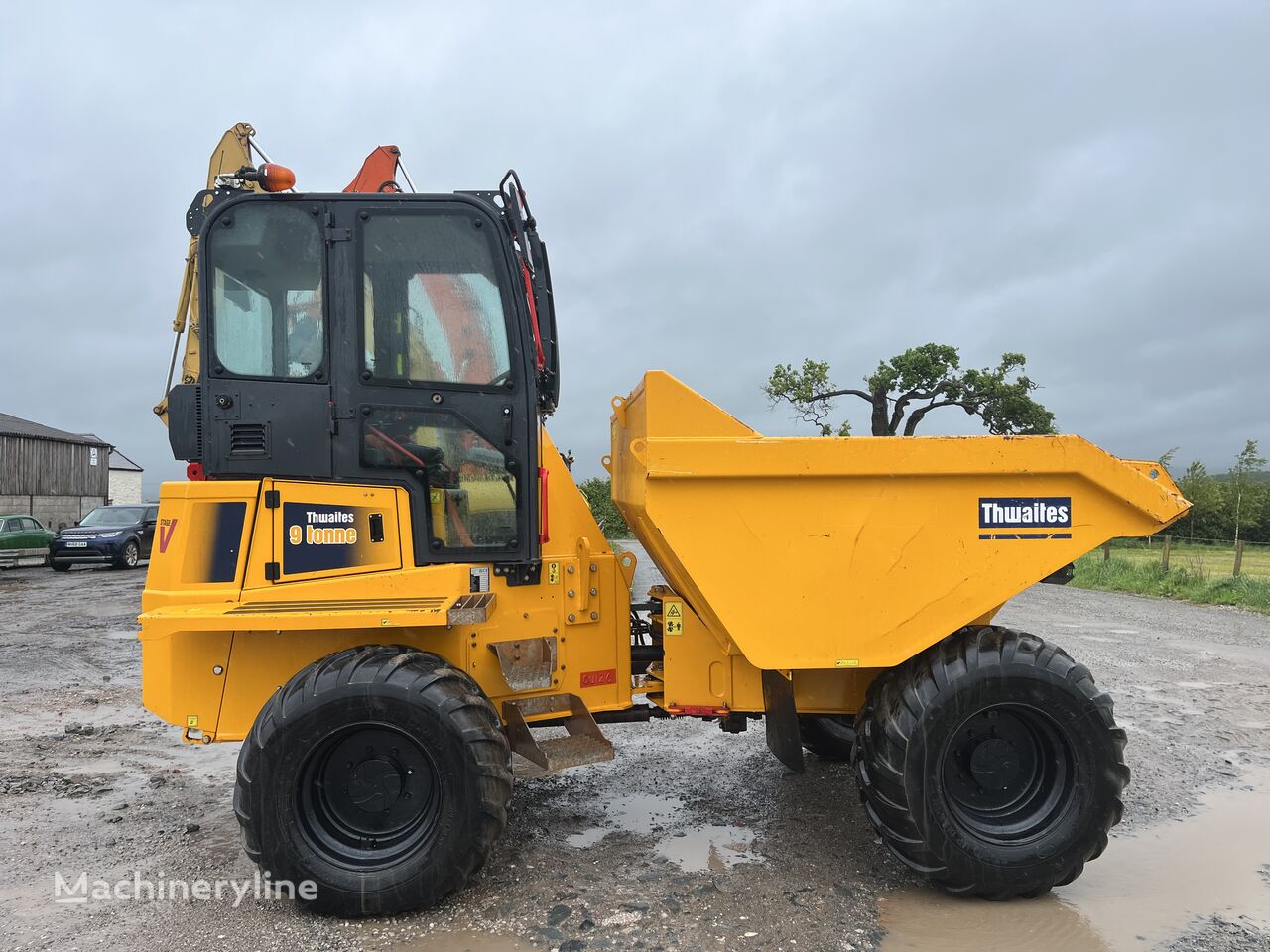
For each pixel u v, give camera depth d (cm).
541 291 367
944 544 321
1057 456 317
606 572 375
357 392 334
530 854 355
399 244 339
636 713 387
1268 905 312
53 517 2805
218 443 330
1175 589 1368
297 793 299
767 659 322
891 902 312
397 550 336
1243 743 512
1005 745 324
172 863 350
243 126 446
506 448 346
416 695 296
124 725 567
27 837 378
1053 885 311
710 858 351
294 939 286
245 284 334
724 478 317
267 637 333
